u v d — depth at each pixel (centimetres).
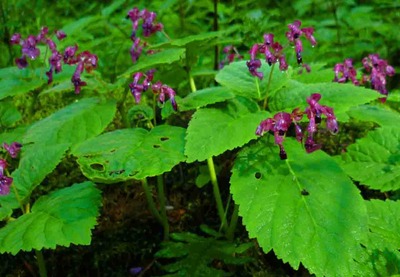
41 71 69
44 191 67
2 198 51
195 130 49
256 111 53
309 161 49
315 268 41
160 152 50
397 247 47
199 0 104
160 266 52
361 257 45
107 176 48
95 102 60
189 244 53
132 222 62
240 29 87
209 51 98
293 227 44
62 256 58
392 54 111
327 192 46
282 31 101
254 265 56
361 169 55
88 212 47
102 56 99
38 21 107
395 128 56
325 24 111
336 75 62
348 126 77
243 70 58
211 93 54
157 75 71
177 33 102
